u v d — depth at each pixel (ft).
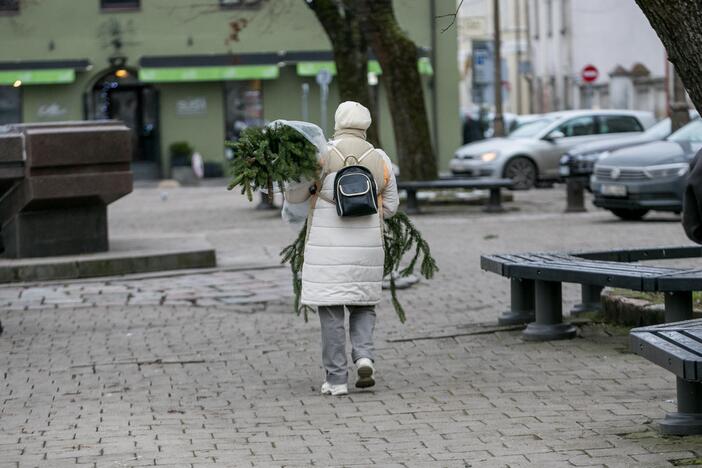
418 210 85.25
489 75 162.61
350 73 80.07
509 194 93.66
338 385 27.96
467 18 218.79
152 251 52.90
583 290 37.76
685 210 23.08
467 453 21.66
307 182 27.73
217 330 38.34
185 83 151.84
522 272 33.35
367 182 27.40
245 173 26.84
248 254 59.88
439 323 38.52
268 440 23.44
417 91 89.97
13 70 147.33
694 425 22.29
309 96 153.17
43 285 48.57
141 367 32.24
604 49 176.96
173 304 43.91
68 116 150.82
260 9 147.13
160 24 150.10
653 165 69.67
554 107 205.46
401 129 90.22
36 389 29.50
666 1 20.39
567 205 82.74
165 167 151.53
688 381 22.44
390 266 29.40
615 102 166.09
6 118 150.61
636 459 20.57
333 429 24.35
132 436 24.00
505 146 109.60
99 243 52.75
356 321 28.58
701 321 24.11
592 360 30.58
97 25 149.89
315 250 27.89
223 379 30.45
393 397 27.37
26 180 50.19
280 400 27.66
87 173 50.85
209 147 152.46
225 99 152.56
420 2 151.84
